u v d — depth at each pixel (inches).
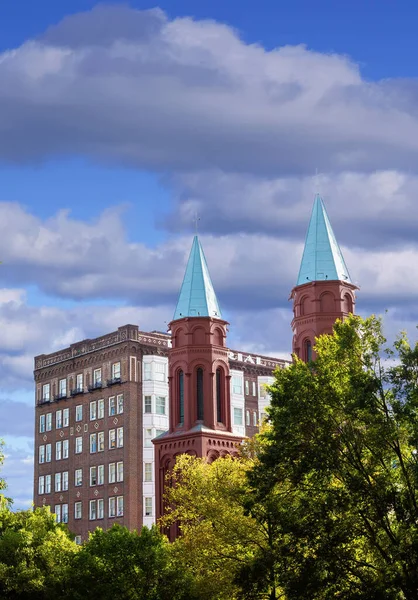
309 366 2578.7
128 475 6309.1
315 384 2497.5
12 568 3476.9
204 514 2974.9
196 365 4589.1
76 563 3326.8
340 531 2329.0
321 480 2427.4
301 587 2306.8
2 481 2596.0
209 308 4672.7
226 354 4694.9
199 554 2938.0
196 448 4429.1
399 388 2445.9
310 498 2426.2
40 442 7199.8
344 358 2539.4
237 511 2876.5
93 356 6786.4
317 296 4215.1
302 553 2388.0
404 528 2266.2
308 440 2459.4
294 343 4284.0
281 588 2741.1
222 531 2888.8
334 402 2458.2
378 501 2317.9
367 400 2400.3
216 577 2832.2
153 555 3221.0
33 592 3484.3
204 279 4739.2
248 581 2488.9
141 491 6318.9
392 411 2455.7
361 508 2358.5
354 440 2433.6
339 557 2353.6
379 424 2404.0
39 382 7313.0
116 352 6574.8
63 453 6943.9
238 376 6929.1
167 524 3454.7
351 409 2411.4
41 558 3545.8
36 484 7160.4
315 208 4397.1
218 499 2940.5
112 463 6471.5
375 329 2536.9
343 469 2438.5
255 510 2596.0
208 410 4539.9
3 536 3631.9
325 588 2347.4
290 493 2536.9
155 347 6555.1
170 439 4539.9
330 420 2458.2
